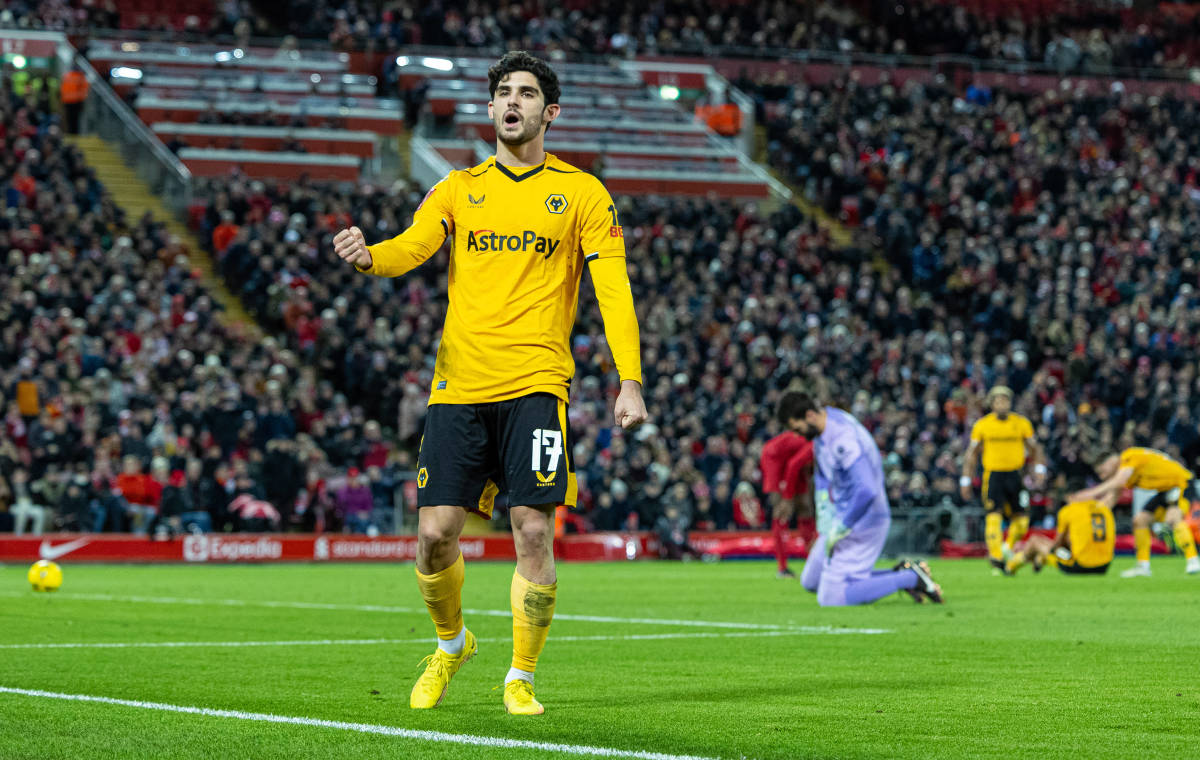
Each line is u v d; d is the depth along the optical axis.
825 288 47.47
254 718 8.08
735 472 38.81
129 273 38.91
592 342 41.53
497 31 61.47
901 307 46.34
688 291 44.72
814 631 14.43
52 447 32.44
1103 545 26.19
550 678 10.24
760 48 64.94
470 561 35.56
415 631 14.57
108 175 49.09
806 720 8.12
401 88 58.38
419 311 40.66
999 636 13.79
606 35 65.12
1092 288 50.50
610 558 36.47
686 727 7.81
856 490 18.25
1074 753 7.07
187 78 55.50
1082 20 73.25
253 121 52.38
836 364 43.25
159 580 25.84
